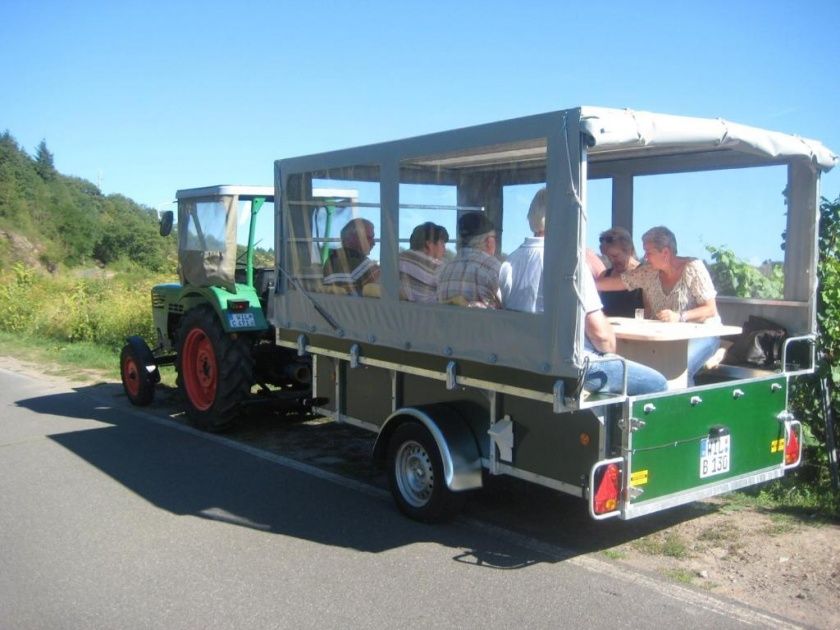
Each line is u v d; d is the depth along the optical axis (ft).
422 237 16.57
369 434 25.89
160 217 28.81
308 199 19.81
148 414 29.37
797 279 17.44
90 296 57.26
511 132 14.05
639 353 16.30
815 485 18.31
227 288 25.48
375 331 17.84
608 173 21.09
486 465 15.93
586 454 13.91
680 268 18.53
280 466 22.20
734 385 15.29
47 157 322.55
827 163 16.78
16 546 16.26
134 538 16.67
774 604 13.16
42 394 33.71
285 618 13.05
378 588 14.11
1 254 175.22
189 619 13.05
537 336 13.80
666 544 15.71
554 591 13.83
